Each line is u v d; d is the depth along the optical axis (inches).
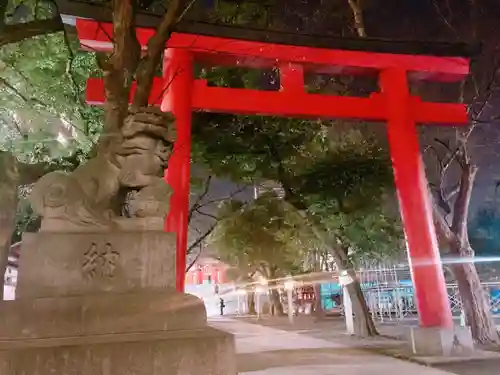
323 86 618.5
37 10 413.7
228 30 419.8
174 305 166.4
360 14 538.9
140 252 179.0
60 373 132.2
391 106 449.7
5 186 197.6
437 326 425.7
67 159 442.9
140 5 405.1
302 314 1514.5
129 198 193.2
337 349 543.5
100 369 135.9
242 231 1039.6
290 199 594.2
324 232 649.6
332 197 565.6
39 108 468.1
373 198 569.9
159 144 196.2
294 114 430.9
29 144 466.6
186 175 379.9
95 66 453.1
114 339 145.3
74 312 155.5
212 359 148.2
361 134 599.5
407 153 438.9
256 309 1630.2
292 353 515.8
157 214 189.2
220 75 546.0
